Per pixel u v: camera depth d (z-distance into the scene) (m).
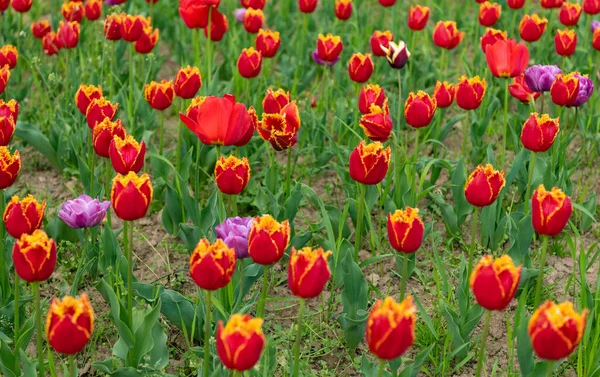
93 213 2.52
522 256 2.69
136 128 3.27
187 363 2.53
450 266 2.80
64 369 2.40
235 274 2.57
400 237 2.37
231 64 3.93
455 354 2.52
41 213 2.35
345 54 4.17
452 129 3.58
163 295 2.54
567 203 2.33
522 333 2.39
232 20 4.64
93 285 2.74
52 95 3.53
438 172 3.02
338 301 2.69
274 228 2.26
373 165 2.48
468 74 3.80
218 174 2.47
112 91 3.50
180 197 2.86
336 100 3.64
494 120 3.58
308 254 2.21
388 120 2.62
